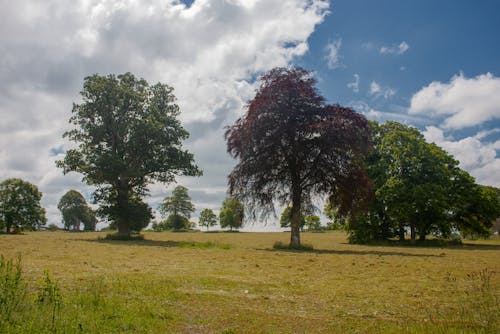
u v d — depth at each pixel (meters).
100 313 6.84
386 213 44.28
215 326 6.77
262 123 31.48
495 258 22.25
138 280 10.74
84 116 45.75
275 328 6.77
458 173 45.81
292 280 12.44
